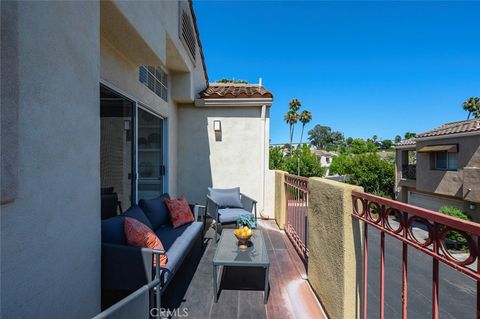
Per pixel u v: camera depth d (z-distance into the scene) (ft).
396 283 12.42
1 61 3.10
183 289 8.38
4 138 3.14
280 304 7.55
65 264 4.52
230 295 8.04
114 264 6.30
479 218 32.91
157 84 13.98
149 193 13.24
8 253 3.31
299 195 11.78
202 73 20.27
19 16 3.44
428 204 43.78
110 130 9.09
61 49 4.37
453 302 11.09
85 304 5.22
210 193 15.76
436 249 3.12
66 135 4.54
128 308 3.92
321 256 7.33
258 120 18.29
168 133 15.65
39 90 3.85
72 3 4.69
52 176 4.17
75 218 4.83
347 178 63.57
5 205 3.25
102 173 8.73
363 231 5.32
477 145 32.55
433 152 40.22
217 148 18.30
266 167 18.21
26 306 3.62
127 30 7.42
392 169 56.85
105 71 8.36
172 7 11.42
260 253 8.37
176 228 10.74
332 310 6.30
